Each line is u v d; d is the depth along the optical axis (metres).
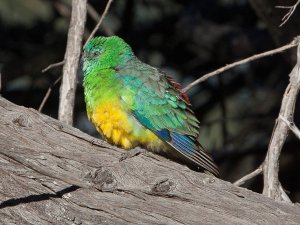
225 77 22.27
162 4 22.27
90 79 13.51
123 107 13.07
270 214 10.02
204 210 10.14
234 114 22.17
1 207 10.25
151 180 10.40
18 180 10.56
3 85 20.55
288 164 21.42
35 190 10.45
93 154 10.91
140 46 21.98
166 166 10.65
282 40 17.42
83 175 10.55
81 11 13.56
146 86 13.37
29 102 20.80
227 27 22.28
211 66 22.30
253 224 9.93
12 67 20.69
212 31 22.05
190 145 13.27
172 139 13.20
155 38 22.12
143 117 13.16
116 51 13.99
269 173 11.84
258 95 22.39
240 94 22.39
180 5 22.41
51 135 11.17
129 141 13.18
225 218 10.02
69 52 13.45
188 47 22.34
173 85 13.90
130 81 13.34
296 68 12.00
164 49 22.22
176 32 22.19
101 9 22.08
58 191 10.41
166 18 22.25
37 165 10.71
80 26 13.52
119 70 13.59
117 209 10.22
